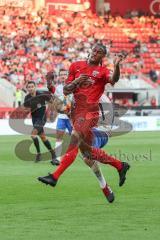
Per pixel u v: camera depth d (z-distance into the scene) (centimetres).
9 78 6944
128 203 1784
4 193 2000
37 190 2069
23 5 8212
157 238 1323
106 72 1780
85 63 1794
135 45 8438
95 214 1606
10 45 7475
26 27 7888
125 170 1838
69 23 8312
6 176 2480
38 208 1705
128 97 7450
